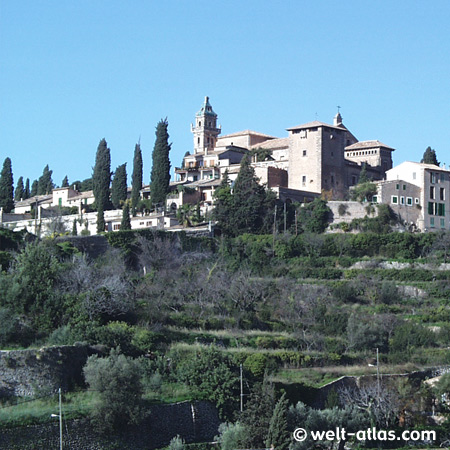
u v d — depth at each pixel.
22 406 164.00
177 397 179.88
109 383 167.38
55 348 174.75
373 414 192.62
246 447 168.62
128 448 165.88
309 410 182.12
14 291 199.00
